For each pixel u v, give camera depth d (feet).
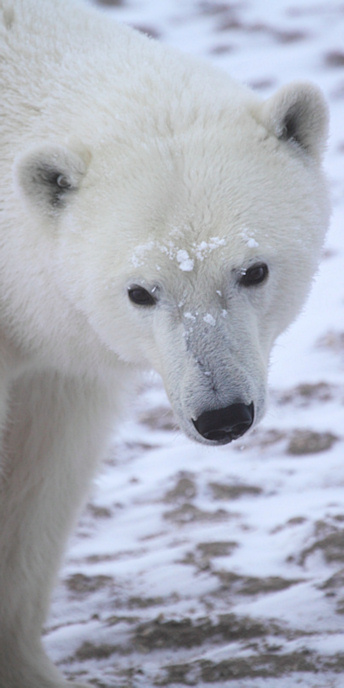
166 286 21.44
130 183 21.99
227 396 20.80
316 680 24.43
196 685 24.79
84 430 26.94
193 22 111.04
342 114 82.79
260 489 37.45
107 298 22.41
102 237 21.91
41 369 26.27
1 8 25.13
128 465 40.75
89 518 36.45
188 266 21.08
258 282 22.21
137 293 21.97
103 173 22.36
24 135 23.81
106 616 29.25
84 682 25.73
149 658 26.94
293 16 109.60
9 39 24.72
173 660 26.73
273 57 97.86
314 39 101.65
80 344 24.64
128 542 34.60
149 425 44.52
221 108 23.44
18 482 26.91
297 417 42.88
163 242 21.24
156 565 32.17
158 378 28.27
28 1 25.39
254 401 21.25
